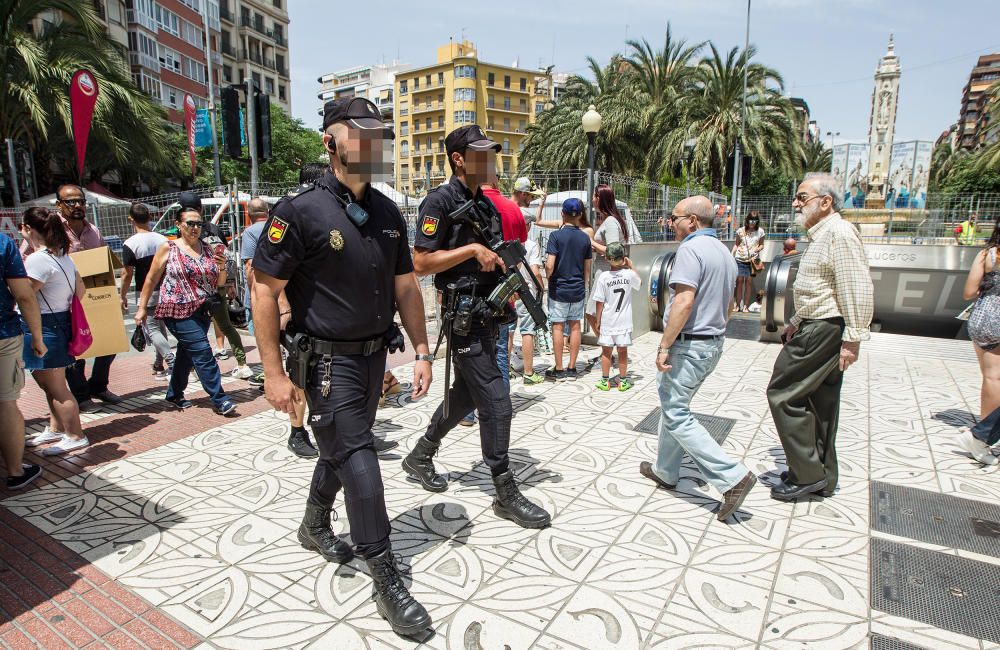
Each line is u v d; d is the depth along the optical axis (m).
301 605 2.53
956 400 5.53
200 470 3.90
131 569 2.80
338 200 2.32
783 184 35.59
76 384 5.14
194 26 40.62
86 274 4.81
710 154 26.03
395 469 3.92
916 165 20.84
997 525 3.21
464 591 2.62
